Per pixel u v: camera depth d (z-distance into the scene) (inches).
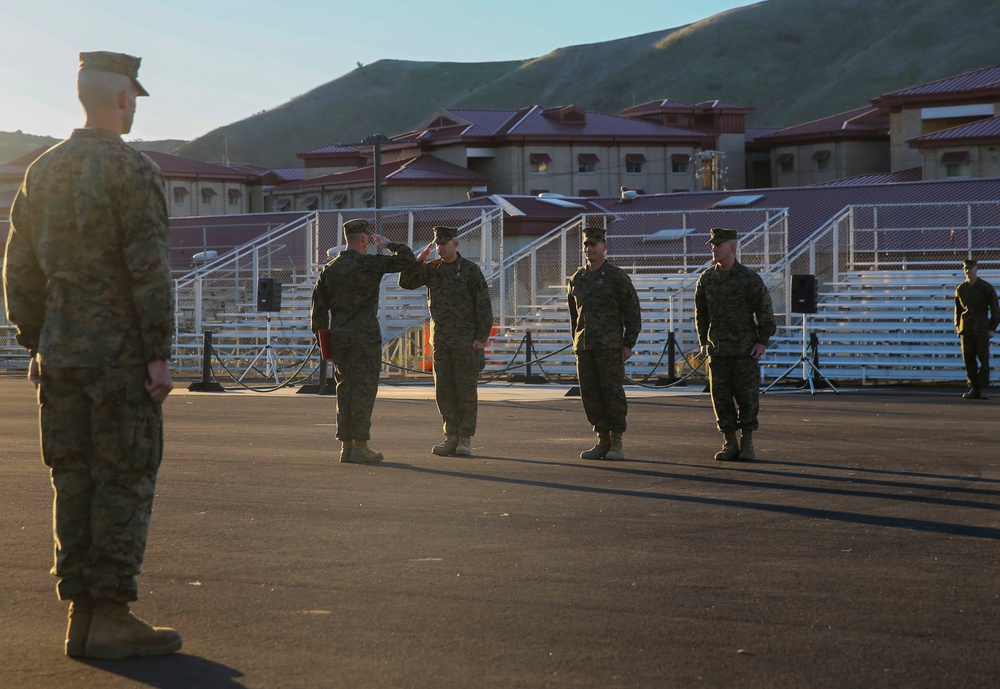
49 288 230.8
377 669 229.9
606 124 3380.9
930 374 1215.6
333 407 897.5
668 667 231.9
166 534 365.7
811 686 221.0
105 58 235.1
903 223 1696.6
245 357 1434.5
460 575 310.2
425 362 1405.0
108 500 232.4
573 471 517.0
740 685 221.5
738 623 264.4
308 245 1556.3
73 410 231.9
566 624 262.8
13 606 277.3
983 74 3080.7
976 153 2650.1
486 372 1320.1
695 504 426.6
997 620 267.4
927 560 331.6
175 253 2142.0
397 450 600.4
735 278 554.9
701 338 565.9
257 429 714.8
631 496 445.4
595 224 1943.9
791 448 604.7
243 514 402.3
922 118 3065.9
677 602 282.7
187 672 228.1
